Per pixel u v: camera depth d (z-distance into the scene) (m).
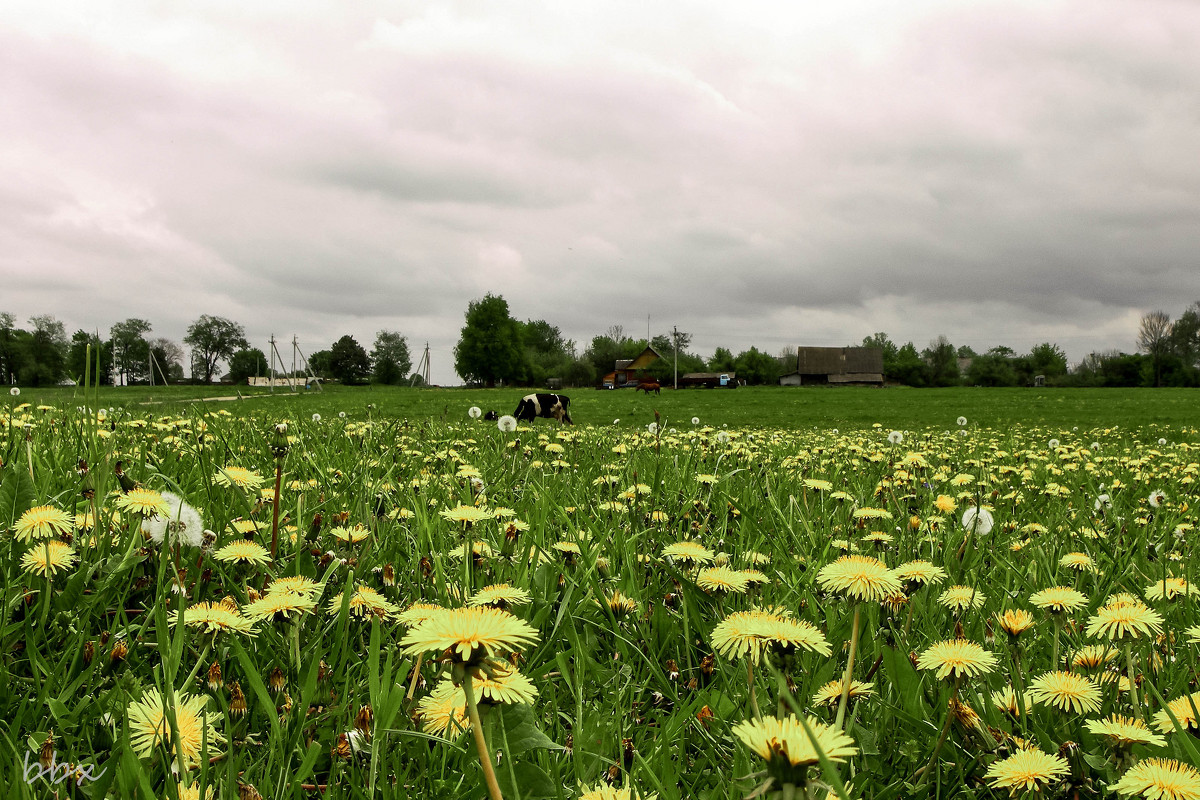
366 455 4.80
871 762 1.52
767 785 0.83
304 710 1.42
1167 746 1.36
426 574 2.47
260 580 2.34
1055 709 1.65
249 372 134.88
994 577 2.91
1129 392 61.72
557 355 136.00
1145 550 3.44
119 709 1.40
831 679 1.82
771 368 133.62
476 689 0.97
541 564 2.51
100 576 2.08
